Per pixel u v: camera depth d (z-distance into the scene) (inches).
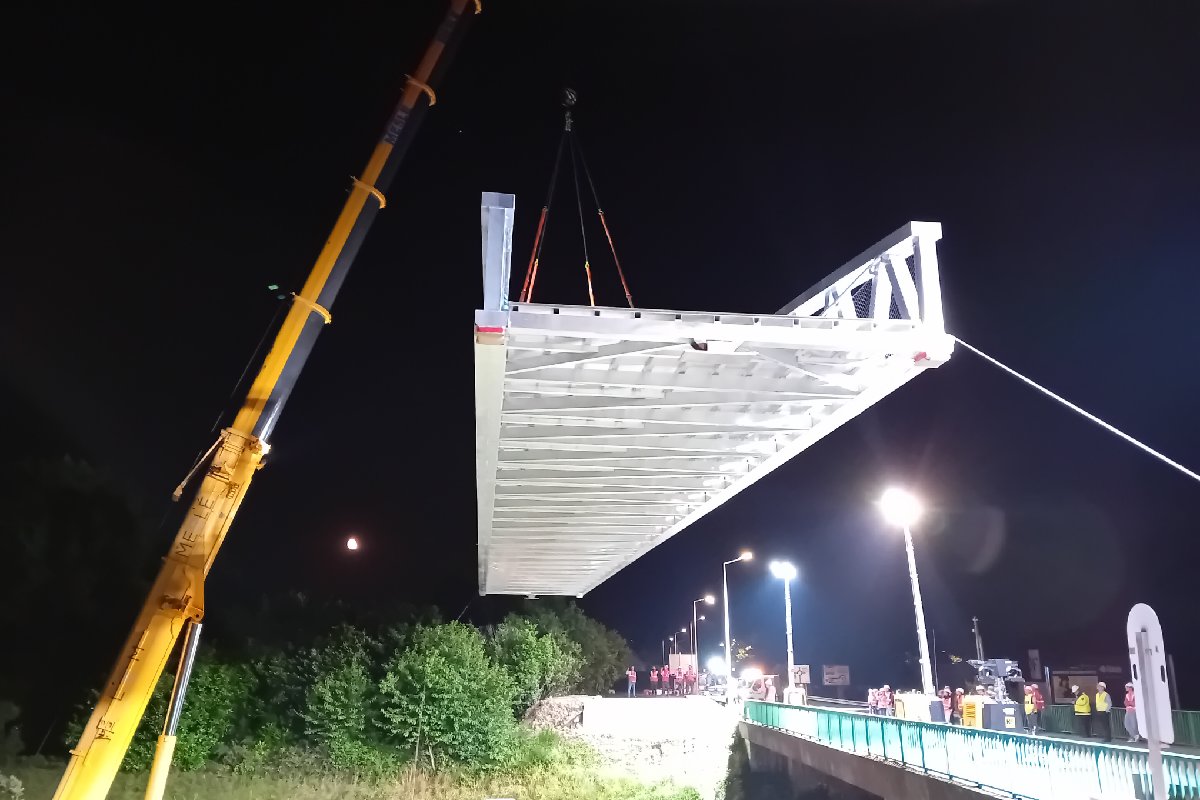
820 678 4222.4
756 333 402.9
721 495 668.1
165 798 806.5
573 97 749.9
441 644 1163.3
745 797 1390.3
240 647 1206.9
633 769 1221.1
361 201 639.8
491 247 385.1
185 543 547.2
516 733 1201.4
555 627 2055.9
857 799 895.7
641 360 451.8
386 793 932.6
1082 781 530.3
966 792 630.5
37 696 1017.5
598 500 697.0
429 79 679.7
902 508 1095.6
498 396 437.4
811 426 528.7
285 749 1012.5
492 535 828.6
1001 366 431.5
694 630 3602.4
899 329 418.0
